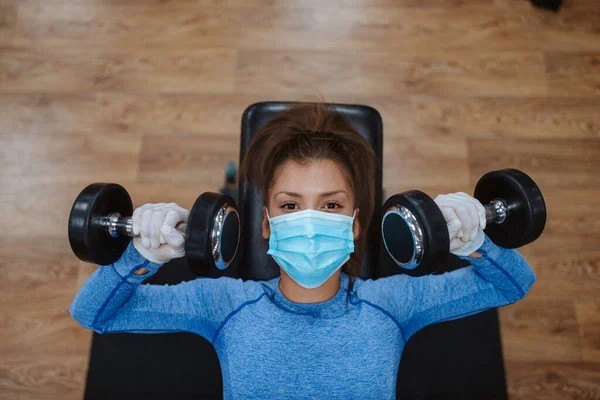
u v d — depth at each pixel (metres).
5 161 2.13
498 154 2.18
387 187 2.13
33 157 2.14
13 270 1.99
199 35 2.33
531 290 2.00
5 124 2.18
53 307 1.96
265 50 2.31
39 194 2.09
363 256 1.43
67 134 2.18
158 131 2.19
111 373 1.47
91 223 0.98
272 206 1.20
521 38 2.36
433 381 1.49
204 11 2.37
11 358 1.90
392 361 1.20
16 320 1.94
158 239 0.98
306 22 2.36
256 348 1.17
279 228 1.17
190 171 2.14
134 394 1.46
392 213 1.06
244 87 2.25
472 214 1.03
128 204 1.10
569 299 1.99
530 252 2.05
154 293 1.19
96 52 2.29
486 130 2.21
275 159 1.19
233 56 2.30
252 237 1.42
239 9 2.37
